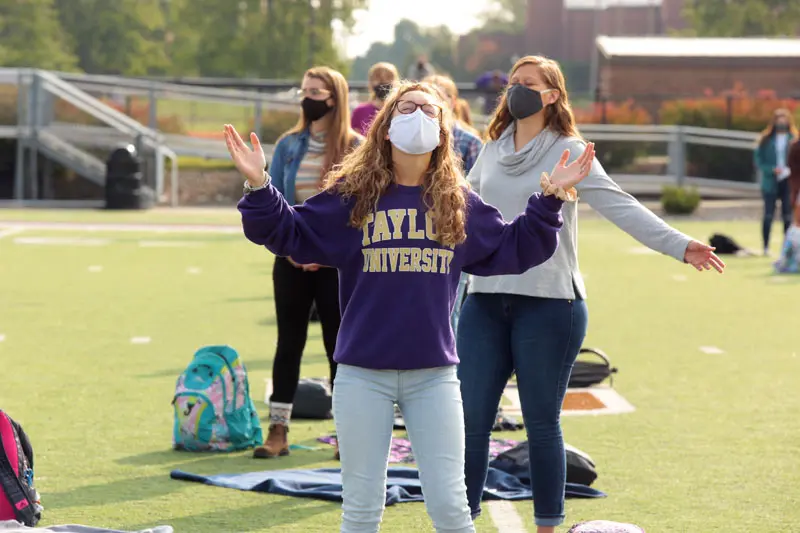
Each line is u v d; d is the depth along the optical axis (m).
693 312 18.06
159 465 9.17
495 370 6.95
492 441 9.66
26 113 41.72
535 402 6.86
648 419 10.86
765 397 11.90
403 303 5.71
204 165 46.25
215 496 8.31
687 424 10.67
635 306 18.69
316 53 90.62
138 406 11.29
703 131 43.03
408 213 5.75
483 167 7.22
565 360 6.88
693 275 23.03
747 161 42.81
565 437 10.15
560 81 6.94
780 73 48.41
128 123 41.91
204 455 9.52
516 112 6.90
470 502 7.03
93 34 102.25
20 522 6.89
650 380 12.73
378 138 5.82
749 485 8.70
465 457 6.98
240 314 17.38
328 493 8.25
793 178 23.61
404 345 5.70
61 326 16.17
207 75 91.50
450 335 5.83
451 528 5.77
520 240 5.93
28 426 10.45
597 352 12.36
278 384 9.44
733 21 96.12
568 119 7.00
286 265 9.21
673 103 44.28
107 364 13.41
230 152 5.68
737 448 9.81
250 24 90.12
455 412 5.80
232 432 9.63
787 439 10.14
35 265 23.48
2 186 42.09
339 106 9.19
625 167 43.50
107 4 102.19
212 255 25.73
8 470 6.93
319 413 10.80
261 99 43.91
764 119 43.81
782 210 26.38
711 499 8.33
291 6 89.94
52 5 101.81
